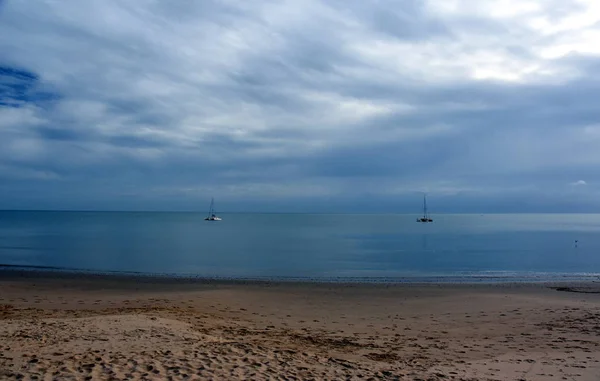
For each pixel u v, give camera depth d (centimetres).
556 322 1445
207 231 9056
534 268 3316
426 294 2030
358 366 888
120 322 1128
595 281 2567
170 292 1986
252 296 1909
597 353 1067
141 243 5525
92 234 7288
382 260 3866
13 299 1733
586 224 15825
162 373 741
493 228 11688
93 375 711
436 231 9788
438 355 1046
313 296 1959
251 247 5181
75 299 1761
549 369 920
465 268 3306
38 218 17575
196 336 1032
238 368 797
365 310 1669
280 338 1168
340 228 11294
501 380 838
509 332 1318
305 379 770
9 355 797
